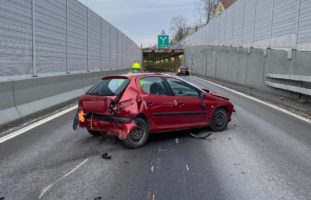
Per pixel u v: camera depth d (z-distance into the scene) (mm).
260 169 5758
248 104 14227
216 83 28531
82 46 19688
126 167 5824
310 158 6430
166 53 81562
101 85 7625
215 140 7871
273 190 4852
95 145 7273
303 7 15500
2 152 6602
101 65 25734
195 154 6676
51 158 6266
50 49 13844
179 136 8281
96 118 7344
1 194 4621
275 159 6340
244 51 24234
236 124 9805
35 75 12070
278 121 10320
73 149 6918
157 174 5480
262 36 22594
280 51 16875
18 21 10648
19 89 10203
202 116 8492
